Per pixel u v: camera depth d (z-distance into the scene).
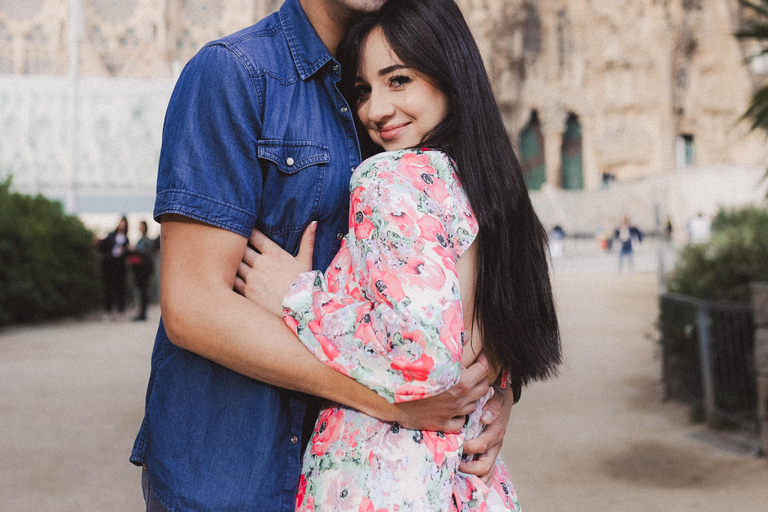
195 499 1.25
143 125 41.34
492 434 1.37
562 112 48.31
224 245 1.24
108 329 11.47
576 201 39.25
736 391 5.41
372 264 1.17
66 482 4.08
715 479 4.27
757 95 5.57
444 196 1.25
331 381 1.20
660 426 5.59
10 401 6.18
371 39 1.35
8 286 11.70
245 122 1.28
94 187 40.53
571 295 16.28
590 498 3.98
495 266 1.33
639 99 48.09
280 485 1.29
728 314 5.46
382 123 1.40
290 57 1.38
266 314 1.22
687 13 47.12
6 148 40.19
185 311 1.21
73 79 40.94
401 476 1.21
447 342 1.10
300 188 1.34
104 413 5.79
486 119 1.36
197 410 1.29
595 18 47.84
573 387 7.11
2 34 44.91
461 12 1.40
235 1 45.78
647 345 9.64
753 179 32.03
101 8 45.25
